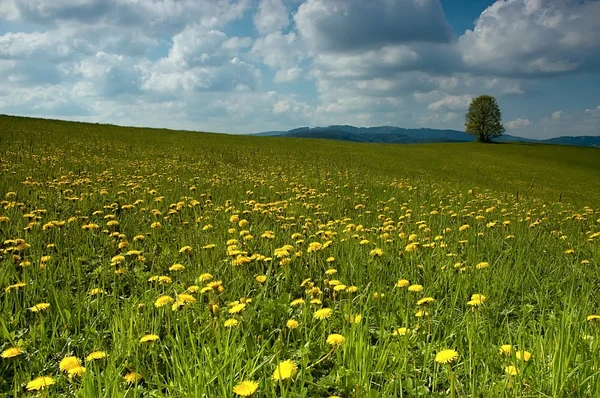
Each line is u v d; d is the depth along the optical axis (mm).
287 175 20203
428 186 20359
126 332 3678
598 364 3041
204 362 3064
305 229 7691
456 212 11219
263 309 4324
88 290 4891
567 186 37156
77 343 3764
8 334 3572
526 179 38406
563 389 2846
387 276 5699
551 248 7691
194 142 41750
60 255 6047
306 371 3236
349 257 5895
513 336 3887
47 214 8219
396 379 2965
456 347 3684
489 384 3043
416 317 4289
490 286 5309
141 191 11406
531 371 3033
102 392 2758
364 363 3086
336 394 2986
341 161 35094
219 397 2662
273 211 9109
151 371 3221
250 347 3443
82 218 7883
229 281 5219
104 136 38406
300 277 5594
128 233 7484
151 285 5117
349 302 4102
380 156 46094
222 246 6465
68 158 19422
